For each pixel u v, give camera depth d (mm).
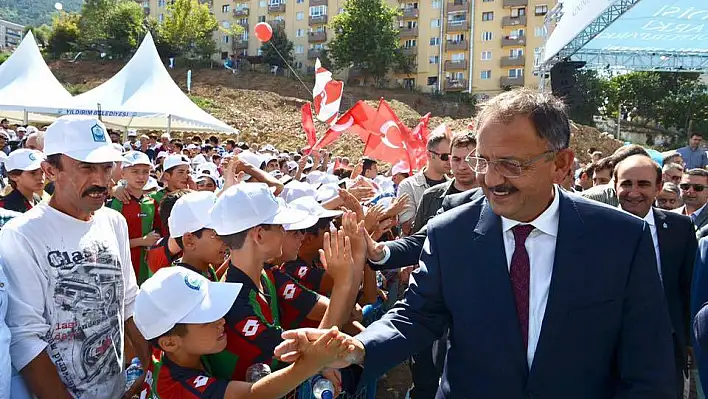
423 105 43031
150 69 17828
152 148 15344
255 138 31719
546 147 1784
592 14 10719
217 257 3051
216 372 2352
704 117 39125
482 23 49438
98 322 2582
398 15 50188
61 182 2486
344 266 2537
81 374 2508
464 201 2859
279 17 56938
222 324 2229
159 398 2143
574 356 1849
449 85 50312
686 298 3148
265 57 51906
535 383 1854
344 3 50094
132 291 2934
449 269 2018
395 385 4852
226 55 58562
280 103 39875
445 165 4676
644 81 40281
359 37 48188
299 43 56188
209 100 38719
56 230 2479
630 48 15508
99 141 2523
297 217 2615
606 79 40625
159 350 2420
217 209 2506
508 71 48875
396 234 5395
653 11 11078
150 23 53312
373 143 8430
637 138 40594
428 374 3369
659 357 1836
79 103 16672
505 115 1799
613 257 1857
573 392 1858
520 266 1937
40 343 2344
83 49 53156
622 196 3201
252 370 2209
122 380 2777
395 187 8242
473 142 3719
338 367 1857
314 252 3586
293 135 32656
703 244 2699
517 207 1848
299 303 2793
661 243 3162
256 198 2492
